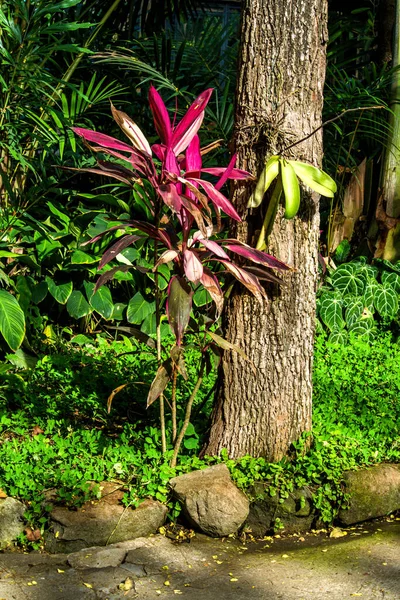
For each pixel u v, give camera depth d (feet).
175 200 11.84
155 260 13.50
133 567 12.05
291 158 13.71
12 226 20.66
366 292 26.03
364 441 15.61
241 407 14.30
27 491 12.84
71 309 21.12
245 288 14.06
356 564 12.39
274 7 13.55
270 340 14.12
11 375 17.75
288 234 13.93
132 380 18.48
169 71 26.22
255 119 13.69
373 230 27.63
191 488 13.15
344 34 31.94
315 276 14.46
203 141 25.79
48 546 12.42
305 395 14.64
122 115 12.78
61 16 24.58
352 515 13.80
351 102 25.62
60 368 19.26
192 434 15.07
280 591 11.51
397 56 26.58
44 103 19.90
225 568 12.21
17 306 18.15
